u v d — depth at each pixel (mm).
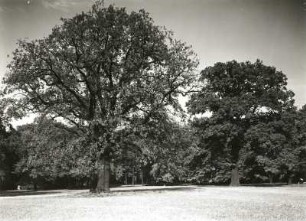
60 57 38188
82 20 37500
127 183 131000
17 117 38750
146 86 38062
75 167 41938
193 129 63594
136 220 17359
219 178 79438
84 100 40094
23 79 37625
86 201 29766
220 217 18234
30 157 40719
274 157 64562
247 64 63438
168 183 99250
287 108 62469
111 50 38625
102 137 35875
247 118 60562
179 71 39656
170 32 39000
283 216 18516
